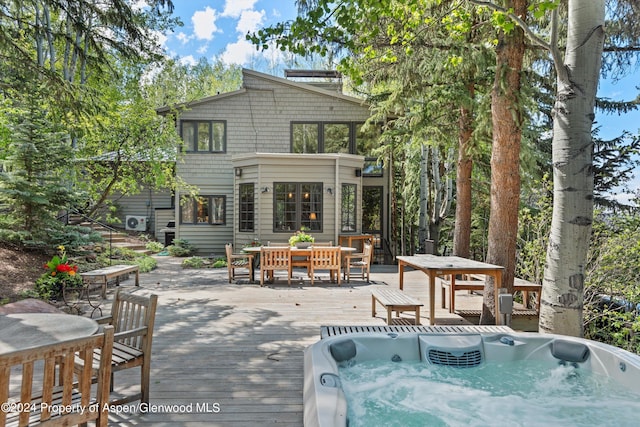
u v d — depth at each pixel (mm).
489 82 7039
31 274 6902
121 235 13516
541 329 3680
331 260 7711
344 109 13117
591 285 5180
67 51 9758
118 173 11859
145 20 11336
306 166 10992
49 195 7699
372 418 2713
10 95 6914
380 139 9742
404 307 4547
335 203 10961
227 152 13031
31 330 2271
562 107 3479
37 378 3113
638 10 5004
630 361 2896
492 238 5262
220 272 9430
